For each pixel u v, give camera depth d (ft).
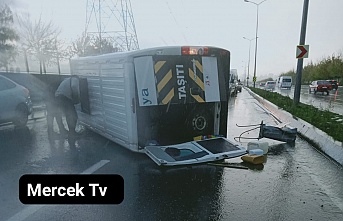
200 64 19.80
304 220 11.02
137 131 18.61
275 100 58.49
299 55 42.04
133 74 17.89
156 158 17.12
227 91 21.52
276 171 16.35
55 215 11.55
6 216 11.50
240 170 16.51
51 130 27.07
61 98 25.26
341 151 18.38
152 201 12.66
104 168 16.94
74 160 18.51
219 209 11.89
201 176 15.57
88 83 24.44
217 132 21.76
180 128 20.33
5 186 14.47
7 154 19.97
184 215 11.42
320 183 14.61
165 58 18.47
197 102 19.62
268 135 23.57
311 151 20.62
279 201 12.60
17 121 30.01
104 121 22.35
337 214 11.47
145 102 18.02
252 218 11.16
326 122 28.50
